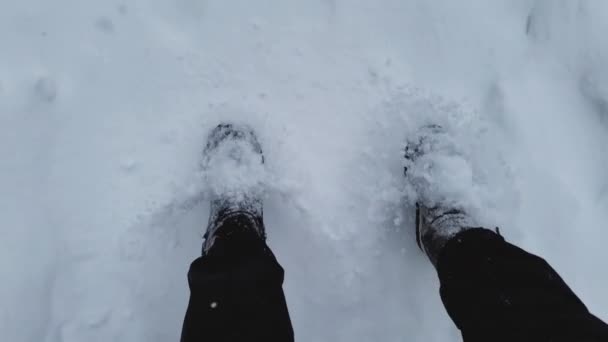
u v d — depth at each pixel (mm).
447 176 1235
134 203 1290
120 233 1277
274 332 857
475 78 1375
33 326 1216
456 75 1376
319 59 1380
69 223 1274
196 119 1347
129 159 1312
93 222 1279
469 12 1381
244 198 1212
